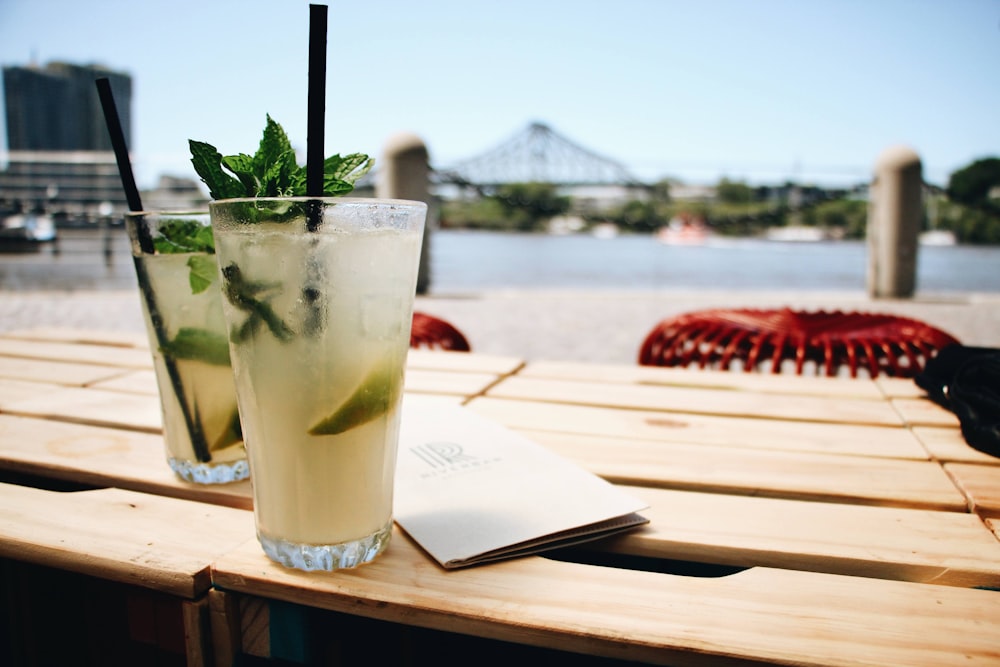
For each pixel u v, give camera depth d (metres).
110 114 0.39
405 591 0.32
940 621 0.30
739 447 0.49
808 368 1.59
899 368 0.77
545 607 0.31
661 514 0.39
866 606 0.31
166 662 0.39
